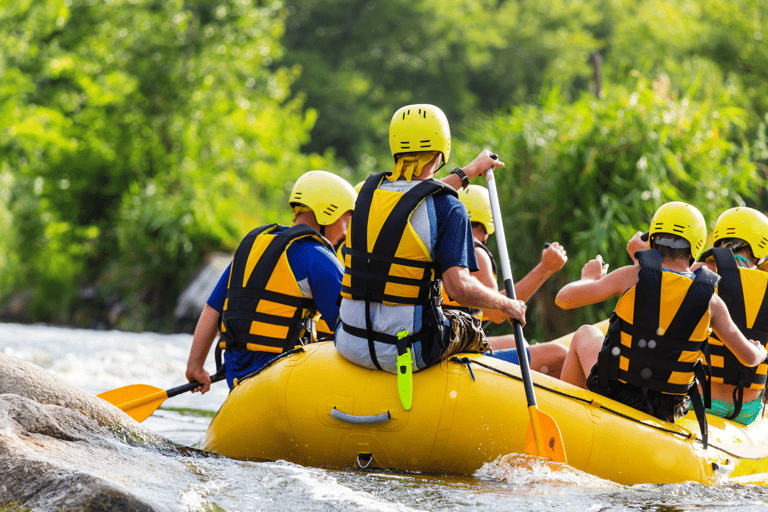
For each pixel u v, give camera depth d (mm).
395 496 8672
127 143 60531
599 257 13047
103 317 57094
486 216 14547
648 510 8922
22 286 66750
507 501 8812
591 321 31797
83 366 23406
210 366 25516
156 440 9727
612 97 34812
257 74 63500
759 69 43250
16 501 7102
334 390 10906
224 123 61875
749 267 13812
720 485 11102
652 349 11586
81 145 61250
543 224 32719
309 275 12008
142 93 59625
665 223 11812
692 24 45406
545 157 32969
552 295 32500
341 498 8352
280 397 11109
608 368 11953
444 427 10633
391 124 11289
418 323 10719
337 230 12812
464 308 13414
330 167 70125
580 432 11008
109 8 61469
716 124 32781
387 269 10664
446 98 113250
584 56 112688
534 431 10508
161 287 55031
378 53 113688
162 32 59594
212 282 50688
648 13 51875
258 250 12344
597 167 32344
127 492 7066
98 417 9352
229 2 59844
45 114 63281
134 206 57375
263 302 12148
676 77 44500
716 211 31422
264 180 65250
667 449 11195
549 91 36438
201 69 59656
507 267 12312
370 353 10789
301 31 119688
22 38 63938
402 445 10672
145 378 22234
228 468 9188
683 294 11422
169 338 37031
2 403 8516
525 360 10891
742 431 12695
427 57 112000
